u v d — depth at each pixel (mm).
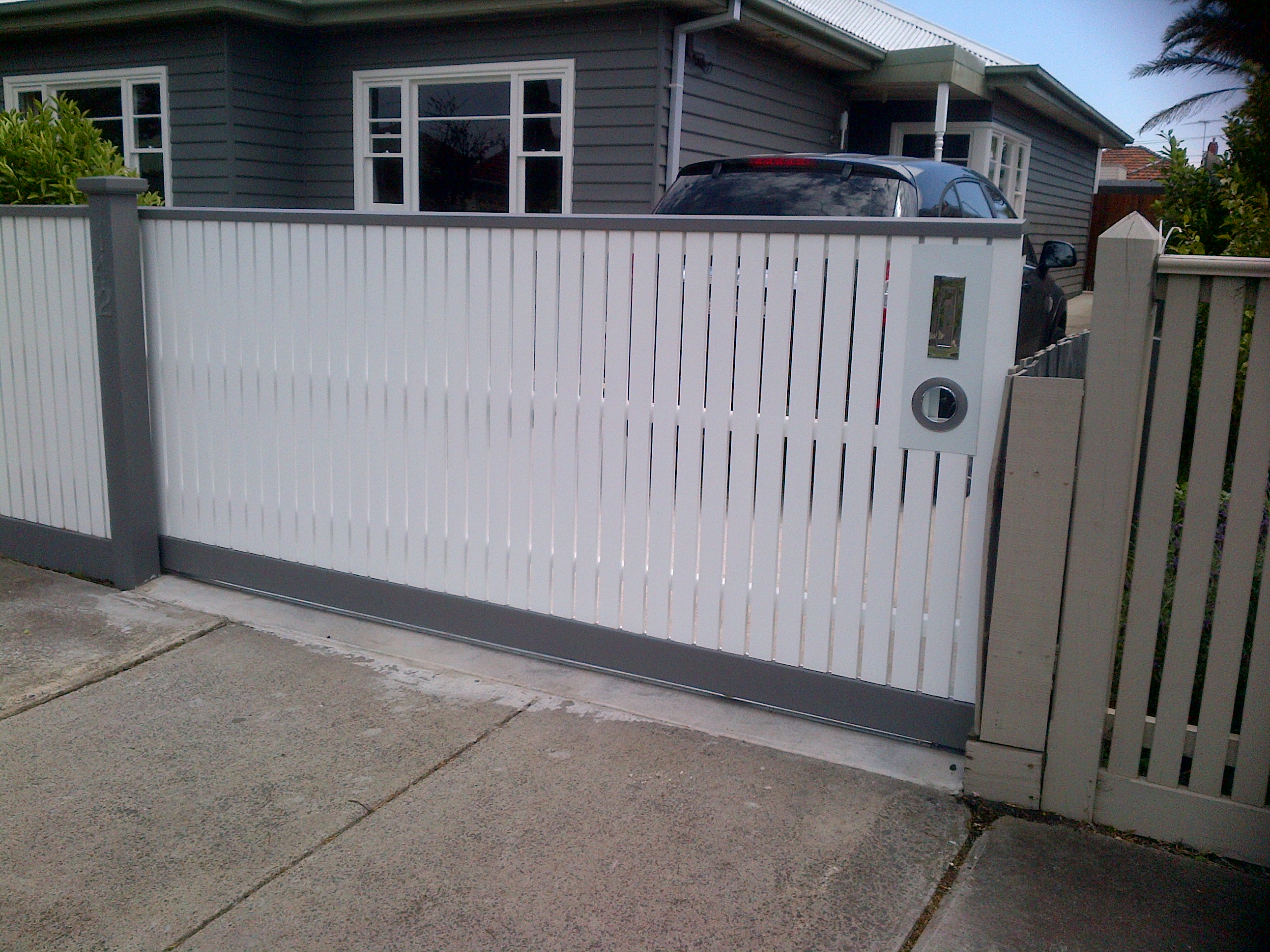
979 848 2951
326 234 4445
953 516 3348
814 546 3590
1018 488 3000
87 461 5242
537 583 4191
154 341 5066
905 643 3498
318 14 9992
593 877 2816
